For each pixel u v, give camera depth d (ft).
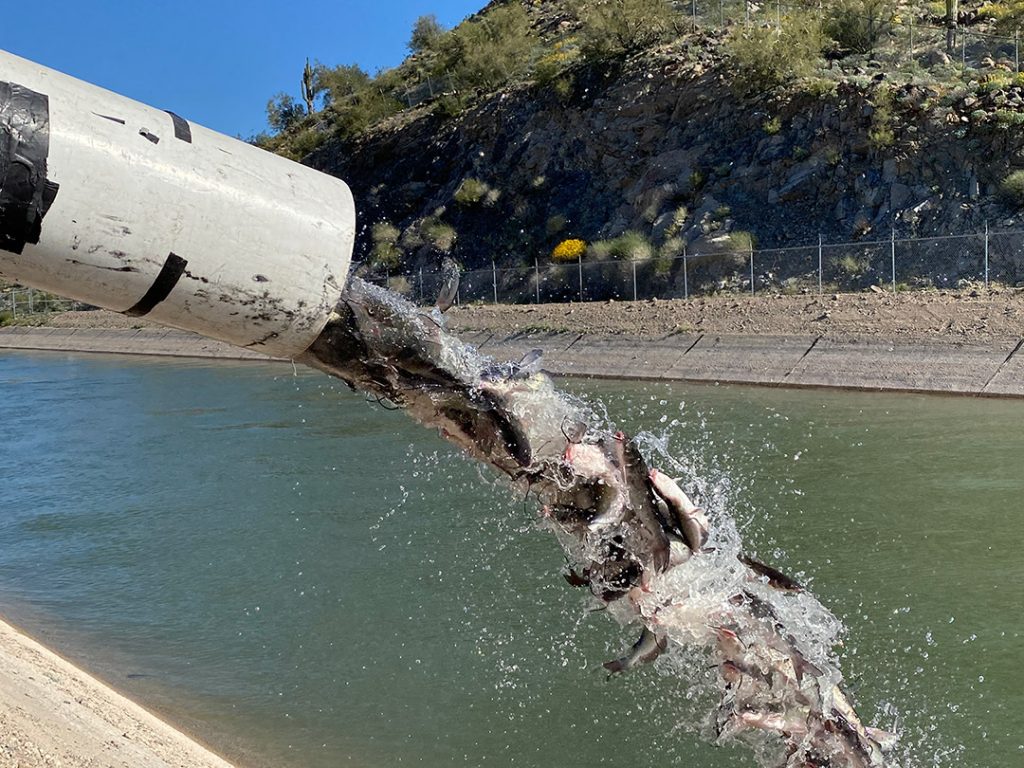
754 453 69.72
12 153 11.41
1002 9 169.37
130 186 12.17
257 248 13.11
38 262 12.11
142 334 196.13
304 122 257.96
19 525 60.59
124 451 84.28
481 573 47.16
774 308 116.67
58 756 24.59
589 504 17.97
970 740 29.48
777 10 182.80
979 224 124.26
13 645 37.35
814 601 23.68
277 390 120.57
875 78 145.89
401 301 15.11
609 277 152.56
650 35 185.37
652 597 19.98
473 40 228.84
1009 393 89.40
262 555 51.49
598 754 29.91
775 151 149.07
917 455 66.74
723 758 29.53
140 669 37.29
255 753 30.19
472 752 30.17
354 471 70.44
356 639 39.60
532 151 185.06
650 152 167.84
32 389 137.28
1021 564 44.04
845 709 22.33
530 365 16.83
